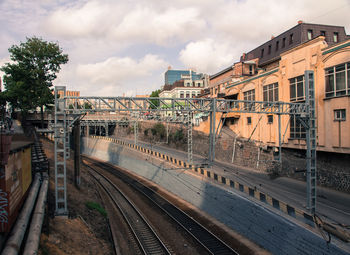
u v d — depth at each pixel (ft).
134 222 62.28
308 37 114.73
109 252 43.06
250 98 113.70
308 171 55.16
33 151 72.69
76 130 79.25
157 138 187.21
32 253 26.43
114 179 120.37
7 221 27.91
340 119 67.56
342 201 60.70
